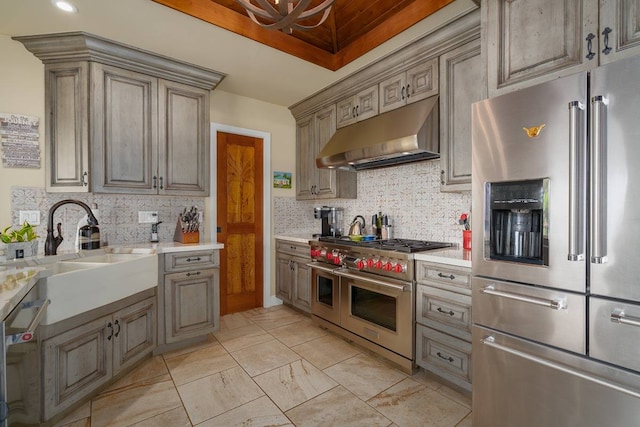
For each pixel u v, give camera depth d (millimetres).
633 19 1185
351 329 2592
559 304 1262
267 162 3670
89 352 1819
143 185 2520
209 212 3260
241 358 2412
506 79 1555
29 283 1317
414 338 2156
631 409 1114
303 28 1404
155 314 2389
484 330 1533
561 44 1371
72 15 1963
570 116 1212
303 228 3984
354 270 2576
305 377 2143
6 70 2201
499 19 1584
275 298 3775
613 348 1154
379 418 1727
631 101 1103
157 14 1956
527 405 1388
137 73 2490
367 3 2260
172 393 1952
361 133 2664
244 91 3307
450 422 1692
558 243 1280
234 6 2133
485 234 1519
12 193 2217
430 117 2219
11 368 1306
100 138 2309
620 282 1131
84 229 2307
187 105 2760
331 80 3004
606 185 1153
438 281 2006
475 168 1547
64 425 1648
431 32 2182
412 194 2861
